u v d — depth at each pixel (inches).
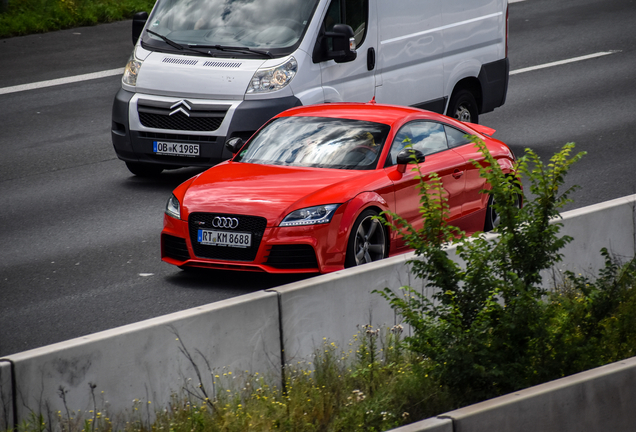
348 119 1264.8
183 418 737.0
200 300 1070.4
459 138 1312.7
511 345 807.7
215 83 1558.8
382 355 884.0
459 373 789.2
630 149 1915.6
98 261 1238.3
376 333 877.8
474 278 818.8
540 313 810.2
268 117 1551.4
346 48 1599.4
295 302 844.6
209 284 1131.9
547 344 828.0
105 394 718.5
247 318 808.9
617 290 860.0
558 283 1067.9
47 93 2401.6
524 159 854.5
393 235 1151.6
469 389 796.0
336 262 1080.8
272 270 1067.9
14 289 1119.0
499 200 839.7
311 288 857.5
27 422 673.6
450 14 1860.2
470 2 1910.7
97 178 1718.8
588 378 689.6
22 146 1950.1
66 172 1759.4
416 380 804.0
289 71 1568.7
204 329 779.4
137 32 1758.1
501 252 836.6
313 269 1072.8
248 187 1125.1
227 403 762.8
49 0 3245.6
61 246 1312.7
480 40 1936.5
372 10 1690.5
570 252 1087.6
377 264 920.9
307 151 1213.7
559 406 673.0
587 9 3651.6
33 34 3061.0
